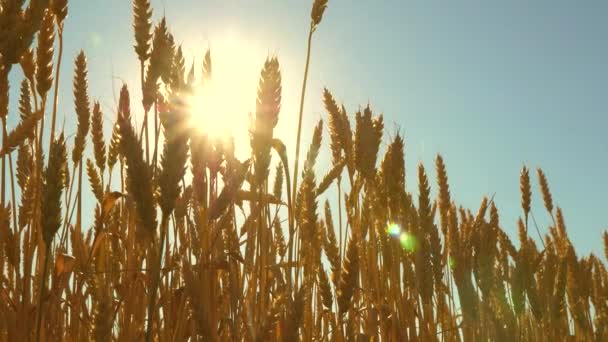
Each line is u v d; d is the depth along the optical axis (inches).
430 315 27.1
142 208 14.4
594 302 42.1
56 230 16.0
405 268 27.9
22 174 26.9
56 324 22.6
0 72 16.9
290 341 15.7
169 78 21.9
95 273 24.2
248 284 23.0
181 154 13.6
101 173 29.0
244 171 21.2
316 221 25.5
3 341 20.3
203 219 21.6
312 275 26.3
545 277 34.0
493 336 27.5
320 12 24.1
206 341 14.7
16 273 22.0
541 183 45.6
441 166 30.4
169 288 22.3
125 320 23.0
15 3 16.8
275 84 20.0
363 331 29.8
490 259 28.0
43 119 20.5
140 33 22.5
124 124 14.5
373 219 27.2
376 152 26.5
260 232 20.4
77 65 26.8
